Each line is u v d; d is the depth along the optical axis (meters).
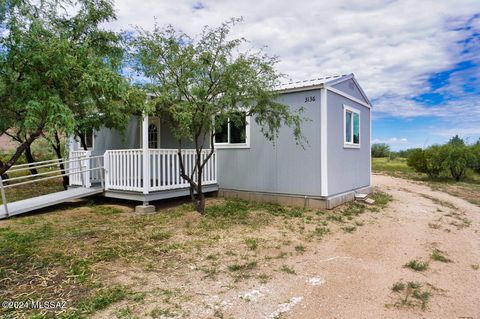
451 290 3.75
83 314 2.86
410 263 4.57
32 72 2.99
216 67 6.11
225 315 2.96
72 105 3.42
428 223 7.23
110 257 4.41
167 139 10.70
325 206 7.82
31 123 2.87
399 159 31.23
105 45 7.40
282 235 5.79
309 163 8.06
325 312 3.10
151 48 6.08
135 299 3.19
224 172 9.62
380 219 7.39
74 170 8.85
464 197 11.45
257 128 8.87
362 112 10.87
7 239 5.16
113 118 6.99
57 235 5.44
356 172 10.24
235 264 4.30
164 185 7.95
